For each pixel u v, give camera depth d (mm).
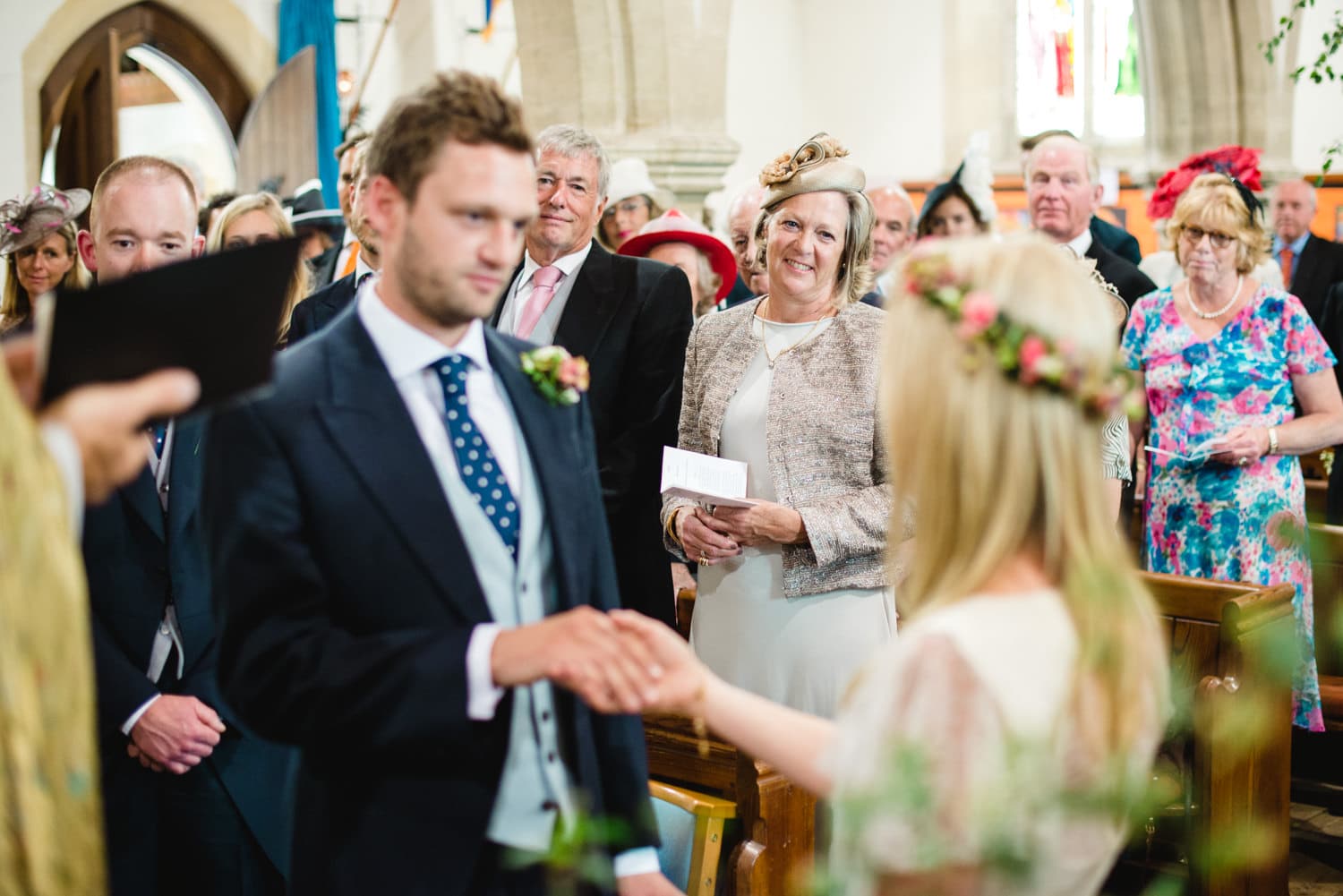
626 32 8406
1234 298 4504
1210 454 4379
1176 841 3721
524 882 1773
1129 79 12906
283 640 1647
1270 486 4406
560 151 3555
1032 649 1312
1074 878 1316
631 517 3482
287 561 1659
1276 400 4465
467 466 1802
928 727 1277
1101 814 1270
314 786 1776
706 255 5309
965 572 1394
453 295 1701
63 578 1211
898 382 1449
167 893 2787
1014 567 1389
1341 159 11273
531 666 1600
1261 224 4504
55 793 1194
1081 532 1380
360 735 1631
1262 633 3482
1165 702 1423
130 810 2725
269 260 1399
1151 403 4668
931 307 1436
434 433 1800
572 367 1917
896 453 1457
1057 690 1294
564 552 1828
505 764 1768
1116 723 1317
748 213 4984
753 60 12094
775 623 3045
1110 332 1433
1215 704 3316
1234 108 11516
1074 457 1391
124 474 1354
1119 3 12820
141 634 2715
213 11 9344
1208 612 3693
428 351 1793
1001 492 1384
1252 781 3480
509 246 1697
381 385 1758
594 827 1532
